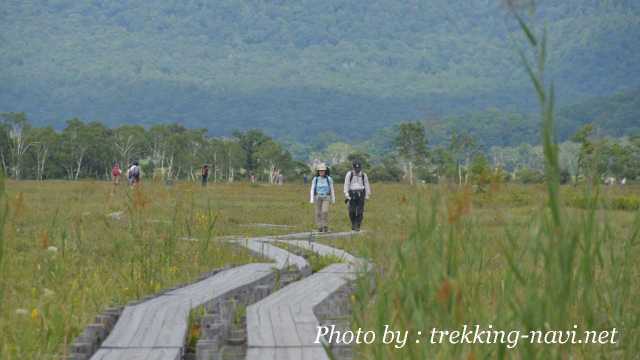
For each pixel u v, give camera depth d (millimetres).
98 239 28016
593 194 7840
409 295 7938
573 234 6516
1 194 9734
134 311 14391
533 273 7270
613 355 10070
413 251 8125
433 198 7938
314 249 27906
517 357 9375
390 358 8867
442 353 8258
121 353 11281
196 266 21922
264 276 19734
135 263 21359
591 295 8062
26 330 13102
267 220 47281
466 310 9227
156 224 27000
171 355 11156
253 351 11141
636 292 10383
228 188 110750
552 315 6555
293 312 14180
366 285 10508
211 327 12695
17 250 24219
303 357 10773
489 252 10672
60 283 18766
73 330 14055
